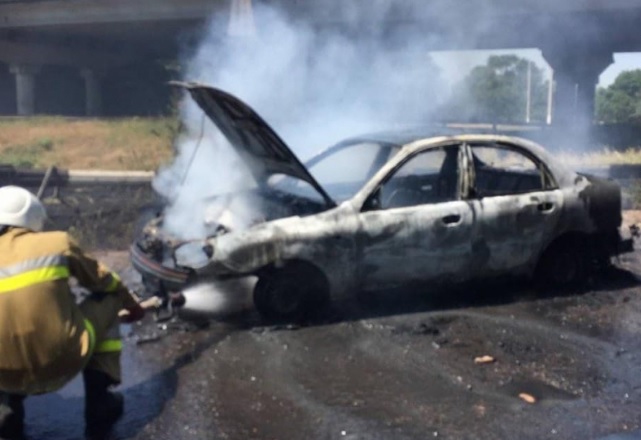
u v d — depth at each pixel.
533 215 6.57
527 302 6.61
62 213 10.13
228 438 4.11
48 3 41.69
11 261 3.87
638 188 12.36
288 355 5.31
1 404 4.10
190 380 4.89
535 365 5.16
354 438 4.09
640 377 4.99
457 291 6.90
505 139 6.66
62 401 4.64
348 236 5.94
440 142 6.39
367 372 5.02
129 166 19.38
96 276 4.16
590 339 5.69
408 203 6.30
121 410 4.42
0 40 46.94
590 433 4.18
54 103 58.81
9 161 22.81
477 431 4.18
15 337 3.83
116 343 4.36
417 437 4.11
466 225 6.30
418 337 5.70
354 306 6.43
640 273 7.63
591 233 6.88
